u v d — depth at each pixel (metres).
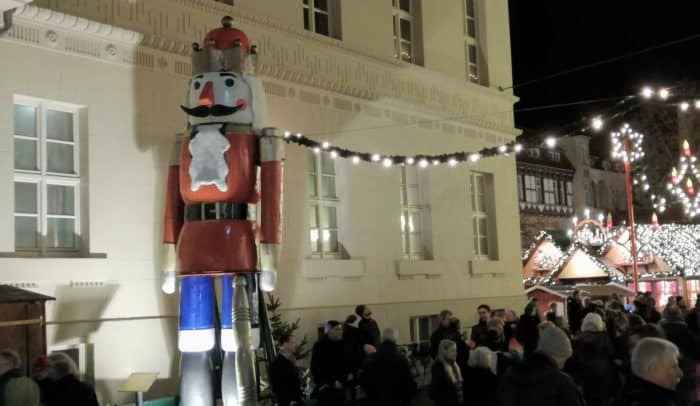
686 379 8.47
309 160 15.95
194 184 8.58
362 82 17.22
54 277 10.92
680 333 9.93
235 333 8.53
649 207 44.06
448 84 19.91
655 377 5.61
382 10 18.30
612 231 34.00
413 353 17.36
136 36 12.39
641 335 9.66
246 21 14.51
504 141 21.89
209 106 8.67
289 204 15.01
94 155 11.81
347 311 16.09
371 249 17.03
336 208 16.55
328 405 10.35
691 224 37.03
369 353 11.17
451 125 19.78
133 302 12.04
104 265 11.66
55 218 11.55
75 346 11.26
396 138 17.97
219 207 8.63
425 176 19.02
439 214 19.16
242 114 8.79
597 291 26.50
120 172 12.12
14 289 9.51
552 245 34.25
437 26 20.08
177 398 11.78
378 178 17.45
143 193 12.41
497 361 10.34
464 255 19.80
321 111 15.98
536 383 5.93
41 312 9.36
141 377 9.89
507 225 21.66
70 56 11.63
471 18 22.00
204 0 13.64
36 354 9.20
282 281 14.70
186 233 8.66
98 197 11.80
